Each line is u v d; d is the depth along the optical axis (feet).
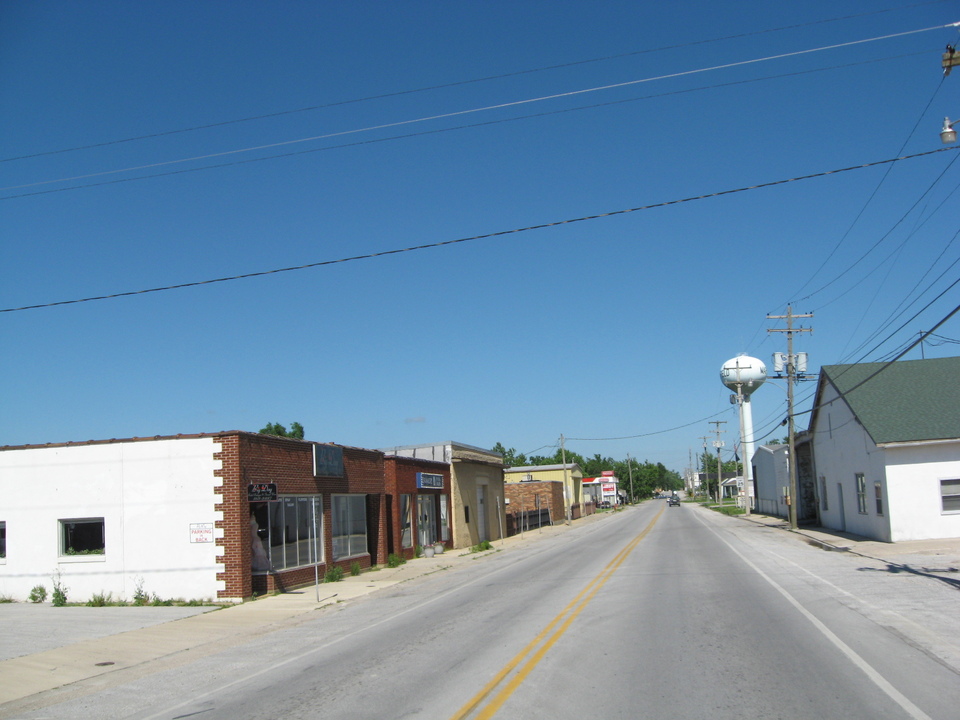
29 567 68.18
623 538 133.18
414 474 110.52
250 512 68.44
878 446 93.66
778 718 23.63
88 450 68.33
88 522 68.03
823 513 135.54
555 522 235.20
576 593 57.82
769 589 55.88
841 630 38.52
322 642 43.96
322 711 27.22
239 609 61.26
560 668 31.58
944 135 50.24
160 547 65.92
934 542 89.10
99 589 66.54
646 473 629.10
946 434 92.32
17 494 69.15
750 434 224.12
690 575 67.36
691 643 36.27
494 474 159.84
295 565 75.41
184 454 66.49
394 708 26.78
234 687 33.27
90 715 30.30
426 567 95.14
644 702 25.93
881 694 26.09
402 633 44.57
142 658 42.73
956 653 32.53
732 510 259.39
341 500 87.66
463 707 26.14
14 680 38.04
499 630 42.50
